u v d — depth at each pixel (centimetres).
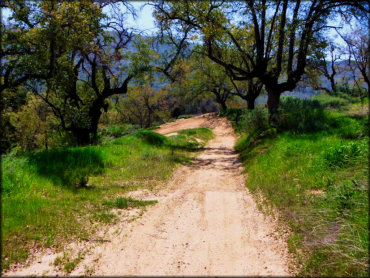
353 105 1878
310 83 2066
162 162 1130
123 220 548
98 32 1459
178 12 1609
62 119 1644
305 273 341
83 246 436
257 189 724
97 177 841
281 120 1402
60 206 582
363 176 536
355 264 333
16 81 1216
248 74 1553
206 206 643
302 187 630
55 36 1129
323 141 916
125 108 4894
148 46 1780
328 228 423
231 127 2916
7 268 364
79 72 1709
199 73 3572
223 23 1548
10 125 1875
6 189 588
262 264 374
